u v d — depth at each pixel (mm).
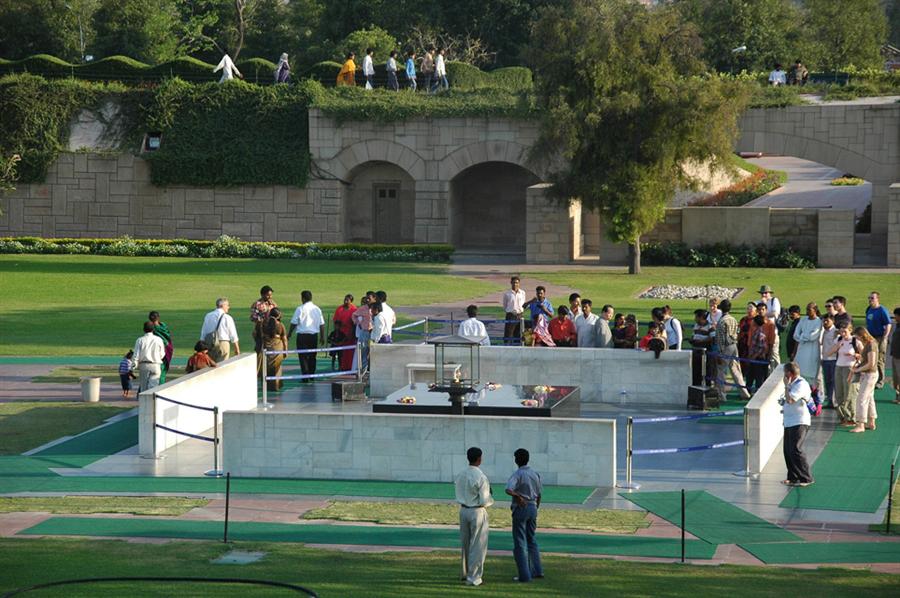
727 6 91188
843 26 98875
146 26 89000
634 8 52938
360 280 52469
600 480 21172
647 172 52844
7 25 86562
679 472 22109
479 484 15609
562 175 55062
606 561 16781
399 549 17625
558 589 15227
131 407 28375
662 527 18703
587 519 19109
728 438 24703
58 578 15508
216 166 68312
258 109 68688
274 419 22266
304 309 31109
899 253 55469
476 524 15586
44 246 66000
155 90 69562
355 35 85188
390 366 30000
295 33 96625
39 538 17984
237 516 19531
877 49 101000
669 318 29641
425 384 26328
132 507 20016
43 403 28797
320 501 20562
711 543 17781
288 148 68125
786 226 57562
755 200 73188
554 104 53312
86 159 69500
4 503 20281
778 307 30906
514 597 14828
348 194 69625
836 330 26469
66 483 21797
